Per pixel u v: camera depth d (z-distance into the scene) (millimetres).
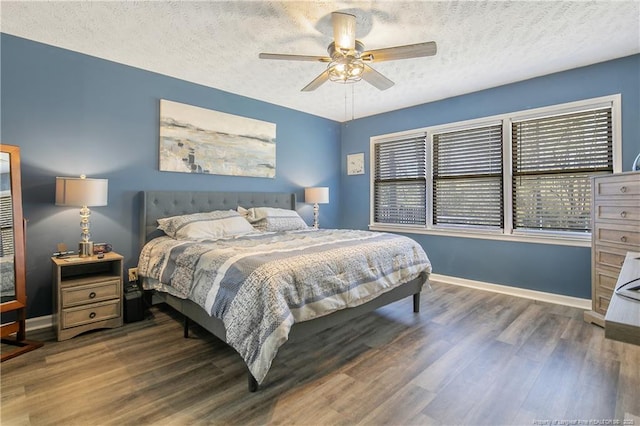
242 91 3846
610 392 1767
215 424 1521
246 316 1754
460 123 4008
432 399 1719
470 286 3975
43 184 2686
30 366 2045
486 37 2566
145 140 3236
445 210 4238
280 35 2541
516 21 2338
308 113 4824
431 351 2271
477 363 2098
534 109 3434
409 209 4613
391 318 2920
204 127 3641
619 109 2949
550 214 3412
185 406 1653
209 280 2094
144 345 2363
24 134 2592
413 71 3256
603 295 2697
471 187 3990
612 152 3008
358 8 2168
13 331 2307
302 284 1926
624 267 1329
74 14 2252
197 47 2748
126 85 3104
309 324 1995
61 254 2641
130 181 3152
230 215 3400
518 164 3613
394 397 1737
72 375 1941
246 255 2113
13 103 2543
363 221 5129
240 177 4016
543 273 3432
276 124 4391
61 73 2754
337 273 2180
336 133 5320
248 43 2674
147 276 2838
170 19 2316
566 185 3307
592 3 2125
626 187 2469
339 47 2195
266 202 4203
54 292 2539
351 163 5266
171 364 2088
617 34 2520
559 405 1661
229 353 2246
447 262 4191
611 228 2607
